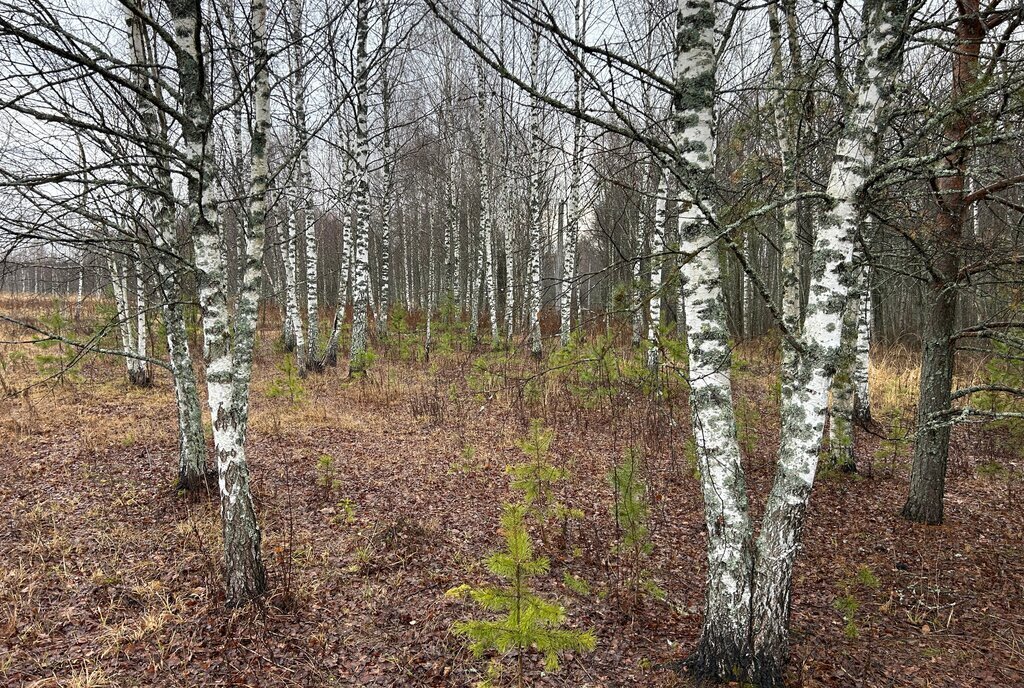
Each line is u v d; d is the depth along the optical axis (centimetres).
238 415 447
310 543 557
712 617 357
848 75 400
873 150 312
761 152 496
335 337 1470
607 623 441
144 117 625
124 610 440
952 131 455
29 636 404
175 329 650
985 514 657
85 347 423
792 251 680
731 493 346
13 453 734
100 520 583
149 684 366
